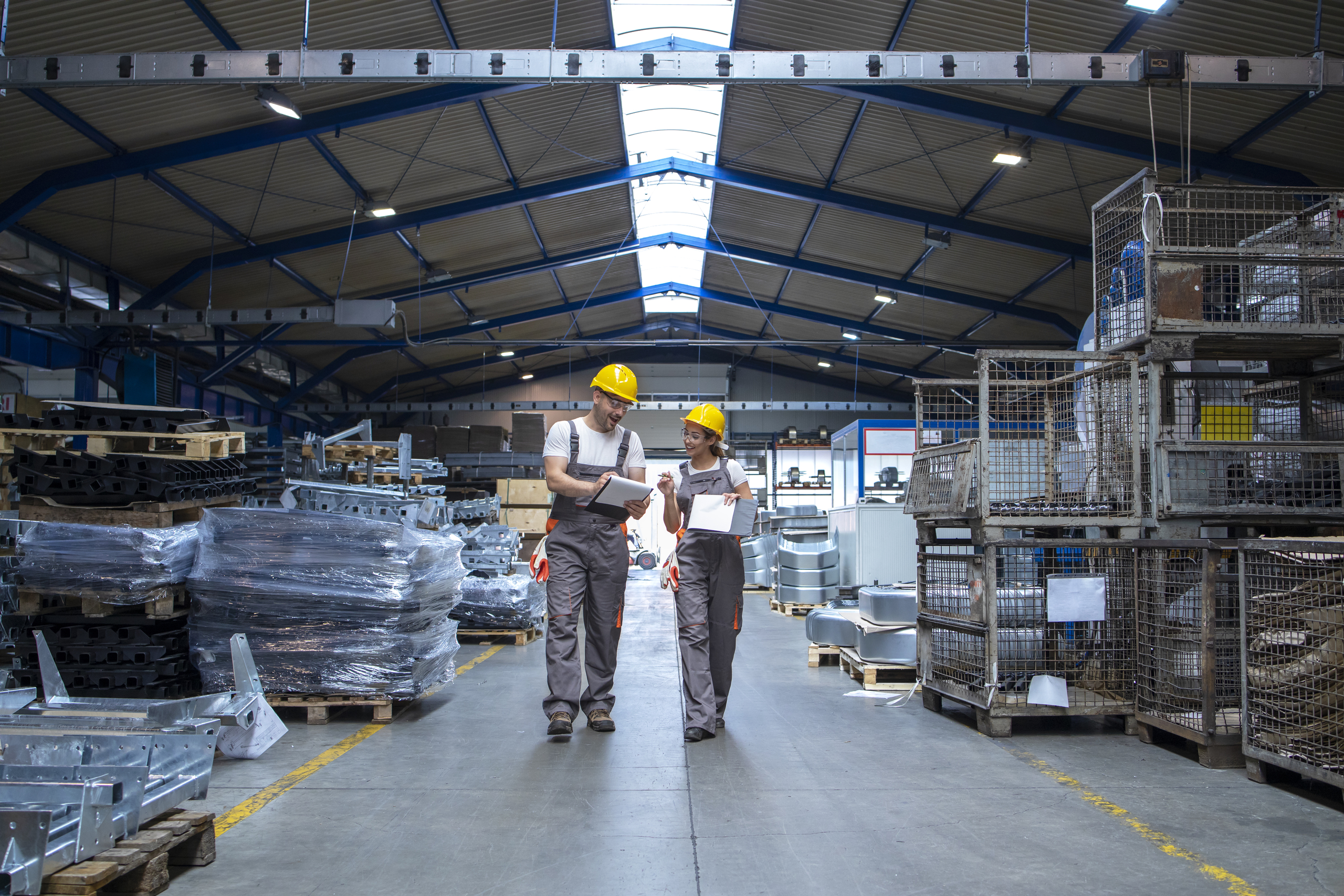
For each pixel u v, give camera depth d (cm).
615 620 478
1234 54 946
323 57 751
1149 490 471
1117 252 522
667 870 280
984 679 477
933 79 761
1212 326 450
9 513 489
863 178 1459
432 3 967
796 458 3053
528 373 3075
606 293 2361
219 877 273
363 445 832
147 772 261
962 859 290
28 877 214
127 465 478
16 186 1125
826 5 1017
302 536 487
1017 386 539
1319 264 453
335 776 388
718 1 1053
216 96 1021
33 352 1418
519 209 1627
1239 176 1141
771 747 443
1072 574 501
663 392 3058
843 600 1014
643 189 1697
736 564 480
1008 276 1762
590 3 1043
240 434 550
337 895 260
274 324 1977
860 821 328
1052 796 360
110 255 1432
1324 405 502
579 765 405
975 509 485
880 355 2681
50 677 374
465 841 305
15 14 835
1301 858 292
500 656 772
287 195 1338
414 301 1978
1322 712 355
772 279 2138
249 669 421
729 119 1347
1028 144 1227
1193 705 441
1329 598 355
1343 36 888
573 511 471
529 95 1225
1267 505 449
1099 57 761
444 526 756
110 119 1025
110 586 464
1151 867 283
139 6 860
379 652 490
